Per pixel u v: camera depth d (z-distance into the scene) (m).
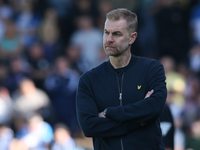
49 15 36.97
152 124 11.49
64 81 31.53
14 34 35.84
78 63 34.25
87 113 11.55
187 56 36.44
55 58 34.84
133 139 11.28
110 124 11.30
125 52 11.67
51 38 36.00
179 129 27.81
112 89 11.62
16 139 27.62
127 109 11.17
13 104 30.09
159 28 36.34
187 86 31.58
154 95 11.26
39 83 32.81
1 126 27.92
